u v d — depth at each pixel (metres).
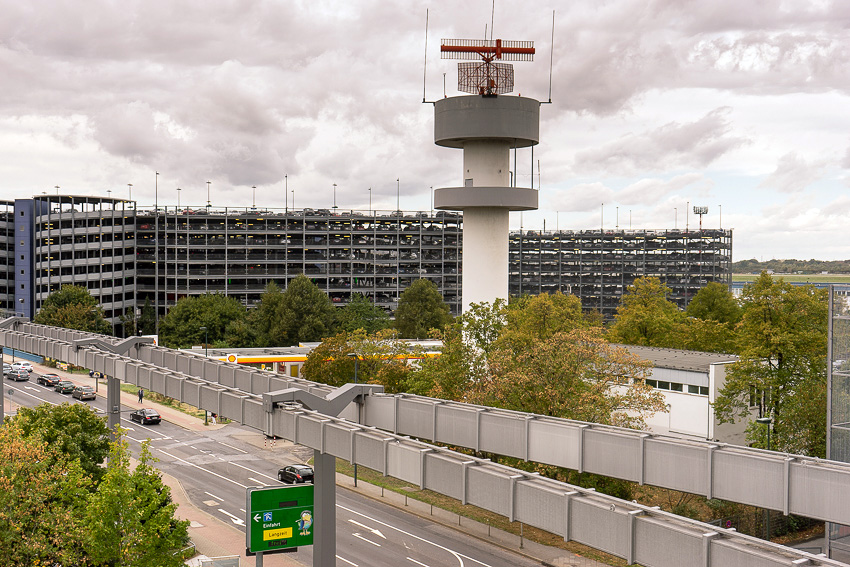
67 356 62.38
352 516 56.53
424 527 54.19
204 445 79.19
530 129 76.50
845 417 43.06
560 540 51.56
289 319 133.38
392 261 177.00
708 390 69.88
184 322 139.25
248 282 170.25
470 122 75.06
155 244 167.88
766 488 28.56
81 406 52.12
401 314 140.75
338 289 173.62
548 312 79.12
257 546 33.19
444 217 181.38
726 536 22.33
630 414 73.88
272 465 71.38
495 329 68.12
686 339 94.00
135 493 36.69
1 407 70.75
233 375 49.97
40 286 170.75
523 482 26.86
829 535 41.94
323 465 34.34
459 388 61.50
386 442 31.38
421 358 83.50
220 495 61.59
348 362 83.56
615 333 101.56
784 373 60.56
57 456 45.03
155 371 49.31
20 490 35.34
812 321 61.91
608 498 25.05
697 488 30.28
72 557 35.97
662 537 23.11
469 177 78.31
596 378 59.47
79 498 37.84
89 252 166.75
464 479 28.44
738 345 67.81
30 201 176.62
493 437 36.69
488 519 55.88
